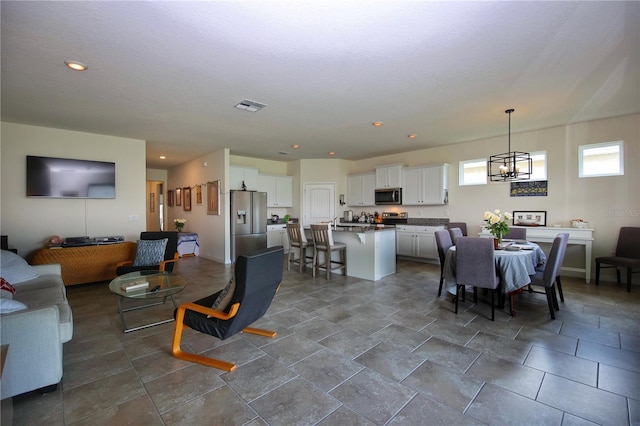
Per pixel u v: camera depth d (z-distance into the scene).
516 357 2.36
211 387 2.00
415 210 6.80
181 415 1.73
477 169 5.87
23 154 4.34
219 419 1.69
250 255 2.14
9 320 1.75
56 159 4.53
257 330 2.84
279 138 5.44
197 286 4.54
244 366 2.26
